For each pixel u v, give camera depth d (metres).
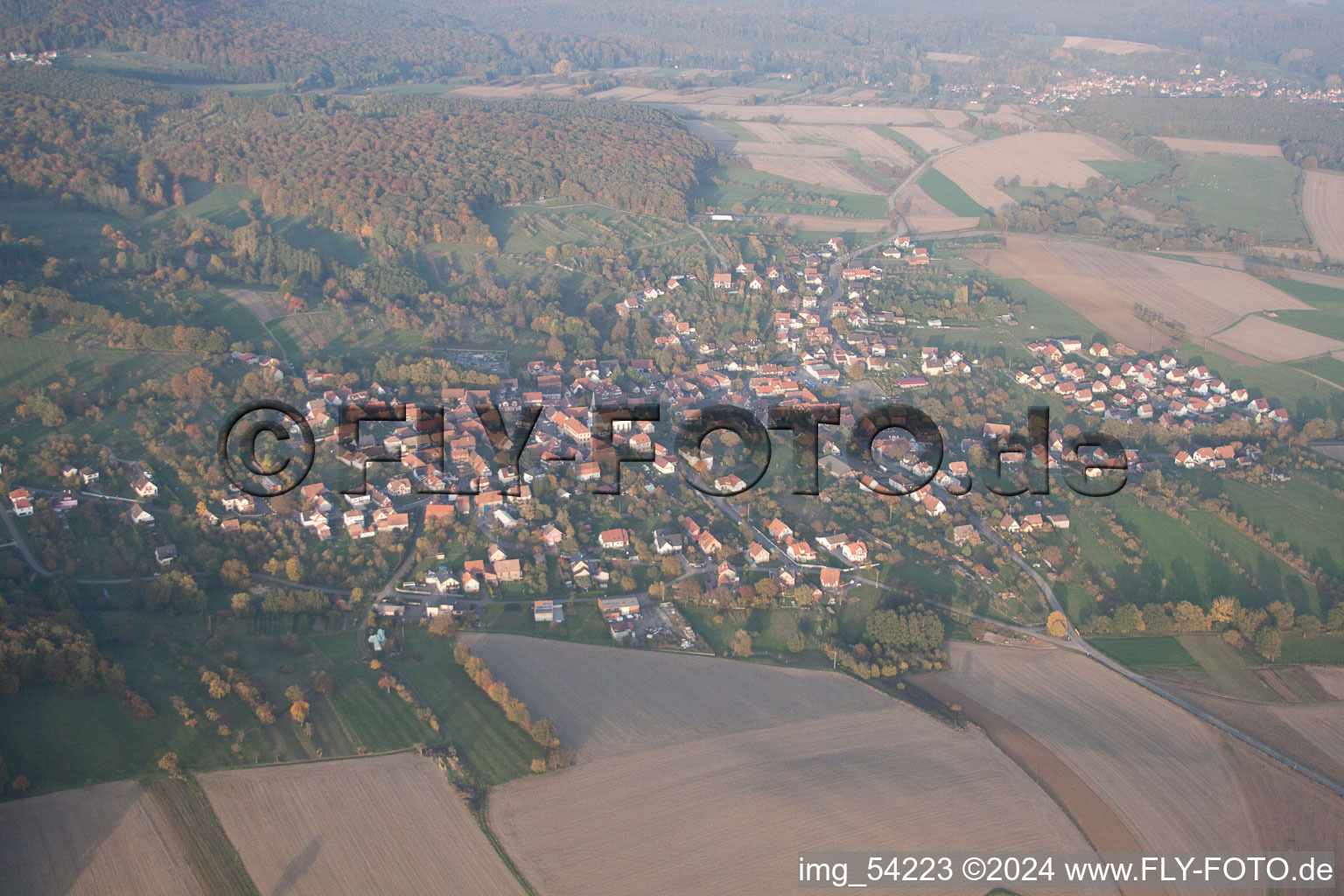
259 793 191.00
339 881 175.50
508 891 175.88
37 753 191.62
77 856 175.38
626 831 189.25
